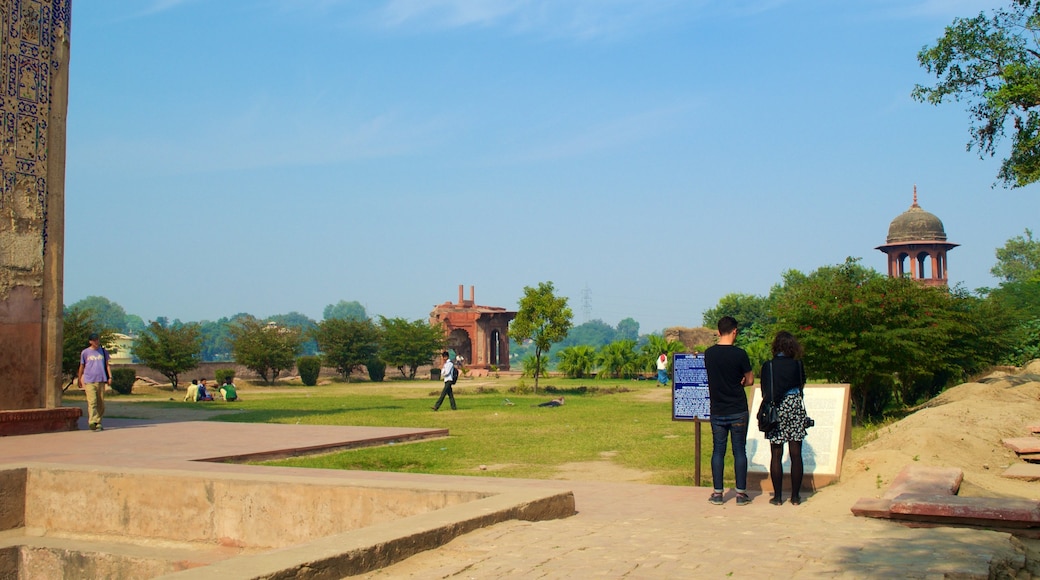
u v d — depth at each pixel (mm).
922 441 11031
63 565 9586
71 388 37781
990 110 17797
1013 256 84062
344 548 5633
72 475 10273
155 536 9766
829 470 9453
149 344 43469
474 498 8133
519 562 5855
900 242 47562
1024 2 17359
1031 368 22031
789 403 8625
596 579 5398
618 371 51312
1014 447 11383
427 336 57781
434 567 5824
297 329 53188
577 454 14750
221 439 15297
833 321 19234
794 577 5406
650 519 7746
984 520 7012
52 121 17406
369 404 29375
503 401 30984
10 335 16500
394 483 8742
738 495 8766
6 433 15977
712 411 8938
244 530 9266
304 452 14086
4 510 10281
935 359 18922
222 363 53000
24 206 16844
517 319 38562
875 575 5383
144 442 14781
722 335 9141
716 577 5426
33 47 17094
